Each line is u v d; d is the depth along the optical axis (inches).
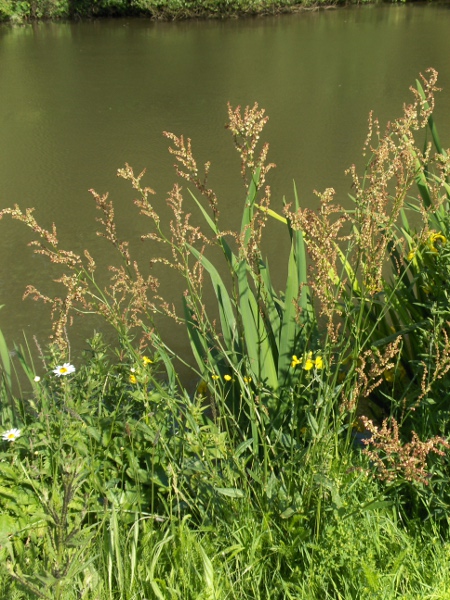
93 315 215.9
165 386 130.0
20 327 213.2
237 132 105.5
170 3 1010.7
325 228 100.3
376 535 94.0
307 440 115.4
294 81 540.4
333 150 371.9
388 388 132.3
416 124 112.3
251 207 111.2
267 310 122.6
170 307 220.4
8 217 303.4
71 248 270.2
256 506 102.1
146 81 564.7
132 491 104.0
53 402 111.3
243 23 941.2
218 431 110.1
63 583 75.7
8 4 979.9
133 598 85.2
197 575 87.4
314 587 87.8
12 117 471.8
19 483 99.3
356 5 1089.4
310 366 107.3
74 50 726.5
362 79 533.6
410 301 135.9
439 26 805.2
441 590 85.2
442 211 141.9
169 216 297.0
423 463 101.0
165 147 393.7
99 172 358.0
